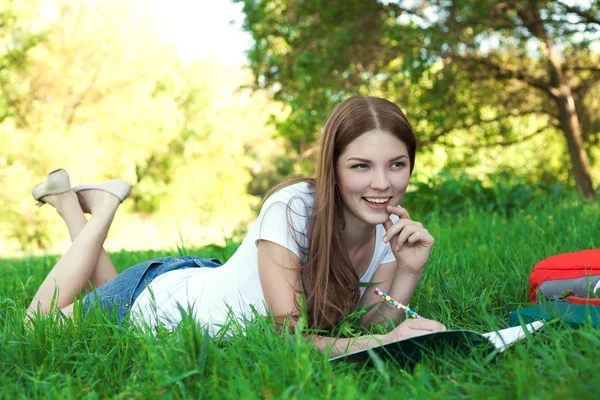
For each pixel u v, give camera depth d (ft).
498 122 45.34
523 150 54.49
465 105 42.65
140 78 81.15
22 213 67.10
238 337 6.86
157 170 99.55
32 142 69.05
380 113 7.30
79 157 70.49
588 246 12.83
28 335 7.16
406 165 7.45
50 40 71.61
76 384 6.00
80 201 10.90
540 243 13.12
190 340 5.87
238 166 109.09
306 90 37.06
